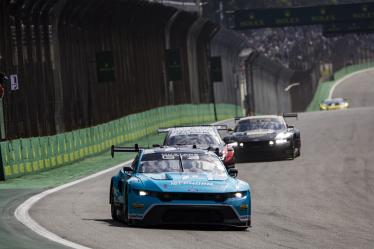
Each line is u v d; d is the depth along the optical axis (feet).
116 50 558.15
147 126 544.21
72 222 170.91
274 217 193.47
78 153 378.73
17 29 400.26
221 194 163.02
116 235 151.64
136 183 164.14
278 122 356.79
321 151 386.32
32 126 410.11
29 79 410.11
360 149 388.78
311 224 182.60
